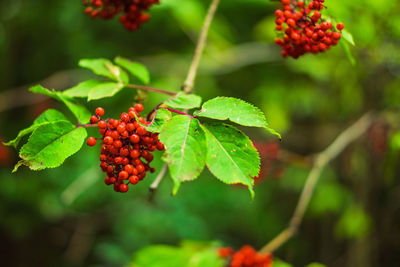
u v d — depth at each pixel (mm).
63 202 5949
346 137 3510
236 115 1375
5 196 6316
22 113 6609
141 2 2277
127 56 5234
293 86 4680
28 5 5949
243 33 4988
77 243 6645
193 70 2111
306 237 6164
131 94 4664
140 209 6230
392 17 2975
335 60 3863
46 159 1472
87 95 1836
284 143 6004
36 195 6262
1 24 6281
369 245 4910
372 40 3172
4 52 6391
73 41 5641
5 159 5293
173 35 4965
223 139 1378
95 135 5105
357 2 2842
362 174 4566
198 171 1293
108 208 6531
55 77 4949
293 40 1840
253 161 1354
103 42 5426
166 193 6328
